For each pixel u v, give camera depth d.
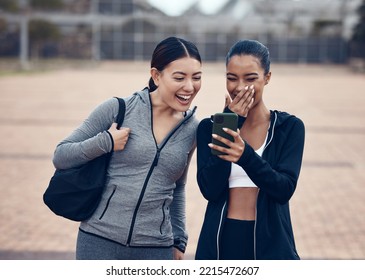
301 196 10.91
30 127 19.44
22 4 59.62
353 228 9.01
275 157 3.87
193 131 4.04
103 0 78.56
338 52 79.00
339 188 11.61
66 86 37.56
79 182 3.89
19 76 47.78
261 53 3.75
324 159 14.74
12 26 75.56
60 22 78.62
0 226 8.84
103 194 3.96
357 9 71.81
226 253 3.90
